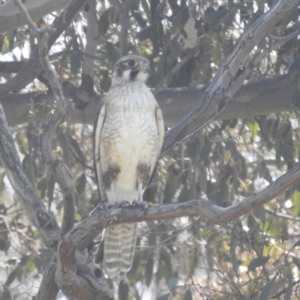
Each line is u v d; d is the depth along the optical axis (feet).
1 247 40.11
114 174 32.71
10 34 40.06
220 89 31.99
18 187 28.89
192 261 39.86
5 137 28.94
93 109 39.55
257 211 37.81
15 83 36.70
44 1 37.37
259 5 36.27
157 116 32.24
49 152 25.30
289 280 32.96
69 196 25.82
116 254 30.55
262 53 36.50
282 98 39.04
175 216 24.53
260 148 42.68
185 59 37.70
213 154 40.96
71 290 28.68
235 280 39.29
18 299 41.73
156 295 41.06
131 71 32.30
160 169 41.83
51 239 28.60
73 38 39.58
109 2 41.39
